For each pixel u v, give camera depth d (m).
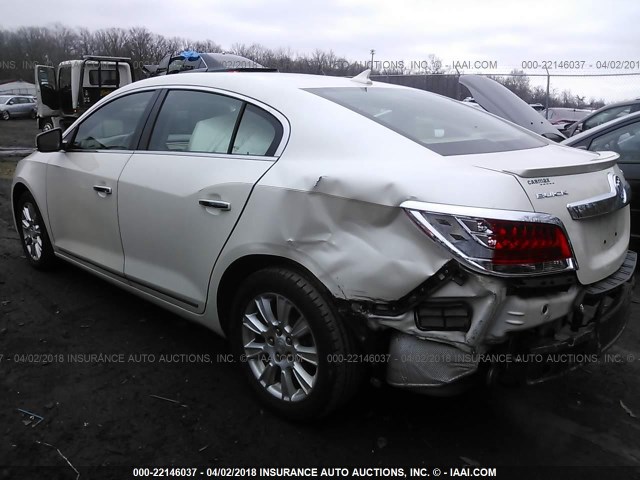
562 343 2.29
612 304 2.62
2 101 34.09
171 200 3.02
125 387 2.95
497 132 3.02
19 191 4.60
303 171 2.51
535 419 2.79
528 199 2.16
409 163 2.34
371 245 2.26
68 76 17.36
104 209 3.51
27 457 2.39
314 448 2.53
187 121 3.21
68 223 3.94
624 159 4.89
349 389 2.48
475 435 2.65
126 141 3.51
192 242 2.94
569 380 3.17
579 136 5.31
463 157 2.42
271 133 2.79
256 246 2.60
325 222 2.38
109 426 2.62
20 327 3.59
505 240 2.07
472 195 2.14
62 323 3.67
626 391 3.06
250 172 2.71
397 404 2.87
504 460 2.48
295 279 2.50
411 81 11.35
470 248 2.08
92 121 3.87
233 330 2.87
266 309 2.68
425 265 2.15
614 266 2.54
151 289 3.29
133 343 3.43
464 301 2.14
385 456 2.49
